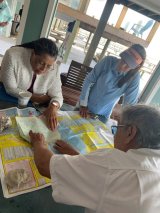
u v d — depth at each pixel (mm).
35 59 1246
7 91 1298
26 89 1417
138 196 510
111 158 598
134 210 496
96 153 638
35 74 1361
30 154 901
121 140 671
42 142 951
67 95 1884
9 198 712
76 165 607
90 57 2396
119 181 542
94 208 553
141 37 3463
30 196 745
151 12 2082
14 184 746
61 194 609
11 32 4855
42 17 2172
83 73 2111
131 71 1447
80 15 3268
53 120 1213
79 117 1414
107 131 1366
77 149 1065
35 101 1367
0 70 1358
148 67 3186
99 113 1673
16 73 1317
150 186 534
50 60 1228
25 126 1062
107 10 2143
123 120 677
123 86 1538
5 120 1019
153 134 610
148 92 2578
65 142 1071
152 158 597
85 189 572
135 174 548
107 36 3246
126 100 1563
